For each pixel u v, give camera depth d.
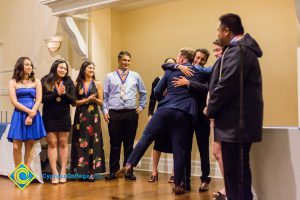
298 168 2.97
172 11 5.77
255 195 3.15
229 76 2.55
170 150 4.14
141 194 4.01
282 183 3.04
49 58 5.89
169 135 4.08
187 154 4.16
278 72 4.85
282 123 4.82
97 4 4.83
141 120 6.06
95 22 5.59
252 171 3.16
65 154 4.81
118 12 6.30
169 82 3.84
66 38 5.68
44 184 4.67
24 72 4.66
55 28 5.81
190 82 3.73
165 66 3.91
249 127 2.62
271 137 3.08
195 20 5.54
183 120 3.73
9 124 5.14
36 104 4.59
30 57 6.14
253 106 2.63
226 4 5.26
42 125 4.64
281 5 4.83
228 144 2.65
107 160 5.66
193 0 5.56
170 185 4.53
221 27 2.75
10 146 5.11
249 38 2.69
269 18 4.92
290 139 3.00
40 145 4.85
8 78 6.45
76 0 5.00
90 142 4.89
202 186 4.16
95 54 5.57
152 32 5.98
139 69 6.12
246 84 2.62
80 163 4.86
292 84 4.74
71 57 5.68
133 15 6.19
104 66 5.70
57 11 5.24
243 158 2.73
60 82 4.75
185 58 3.96
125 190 4.23
